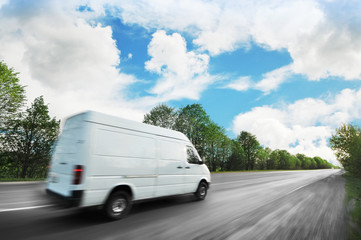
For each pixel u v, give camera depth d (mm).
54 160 4441
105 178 3949
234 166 52812
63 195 3752
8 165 25219
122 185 4289
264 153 75750
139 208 5195
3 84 19500
